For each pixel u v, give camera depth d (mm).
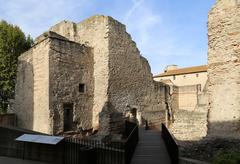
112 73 18969
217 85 11977
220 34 12086
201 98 25891
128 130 18141
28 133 10148
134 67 21562
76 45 18188
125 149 8336
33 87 18000
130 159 9484
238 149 10109
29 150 9750
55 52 16656
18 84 20781
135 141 12133
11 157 10125
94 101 19078
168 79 43031
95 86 19188
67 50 17484
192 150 11203
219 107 11797
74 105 17516
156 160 9789
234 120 11211
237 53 11445
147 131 19141
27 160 9555
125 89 20234
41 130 16469
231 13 11805
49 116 15820
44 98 16406
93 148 8102
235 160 6434
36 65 17766
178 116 19781
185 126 19281
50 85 16141
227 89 11602
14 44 27203
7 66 26484
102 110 18359
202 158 10805
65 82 17078
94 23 19828
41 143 9336
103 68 18875
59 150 8914
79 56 18359
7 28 27219
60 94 16656
